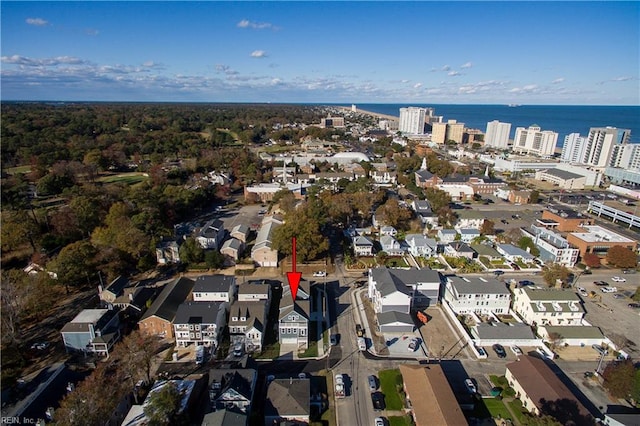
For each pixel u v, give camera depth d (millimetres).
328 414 53844
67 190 139375
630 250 99750
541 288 86125
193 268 97625
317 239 99375
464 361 65000
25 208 124438
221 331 71875
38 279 78062
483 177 187375
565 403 51219
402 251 107312
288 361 64750
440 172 199750
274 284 91125
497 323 73000
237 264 98375
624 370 56500
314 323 75688
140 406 52188
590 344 69812
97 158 186375
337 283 92250
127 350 58156
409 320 73250
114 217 110625
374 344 69375
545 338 71250
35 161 173750
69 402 46719
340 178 186000
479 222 130875
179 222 134875
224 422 47562
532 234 113625
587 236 110062
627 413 53969
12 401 52312
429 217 130375
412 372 57500
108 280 89500
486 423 52312
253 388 55656
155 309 71812
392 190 174500
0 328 65312
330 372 62156
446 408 50156
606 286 91125
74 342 65688
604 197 169875
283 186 167375
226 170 197500
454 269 99000
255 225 130625
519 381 56844
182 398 54031
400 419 52969
